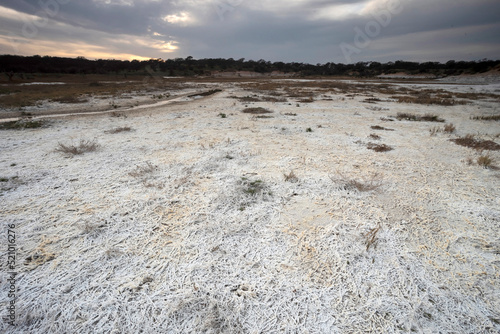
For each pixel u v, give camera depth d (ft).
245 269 8.41
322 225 10.70
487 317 6.93
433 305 7.22
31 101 48.52
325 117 35.12
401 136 25.07
